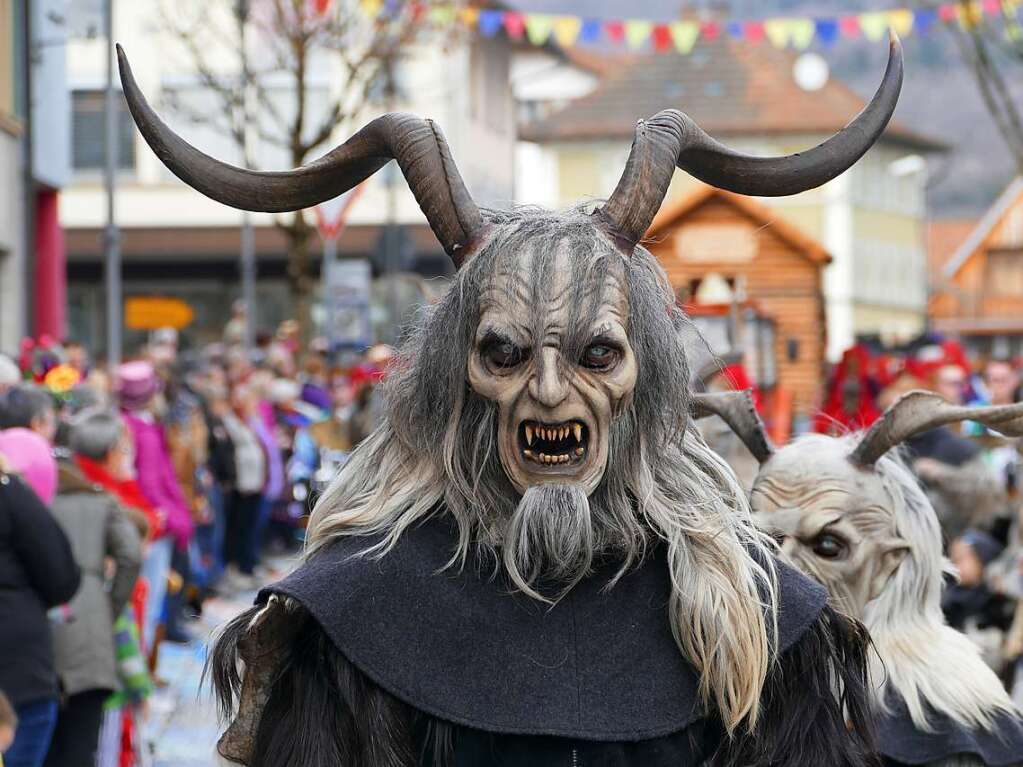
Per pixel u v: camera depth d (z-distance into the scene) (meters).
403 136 3.69
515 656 3.57
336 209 24.94
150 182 44.31
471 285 3.56
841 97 62.78
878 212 71.12
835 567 4.65
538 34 24.94
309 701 3.60
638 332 3.62
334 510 3.82
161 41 34.22
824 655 3.70
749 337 16.62
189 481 14.37
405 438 3.75
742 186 3.83
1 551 7.33
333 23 25.33
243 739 3.68
